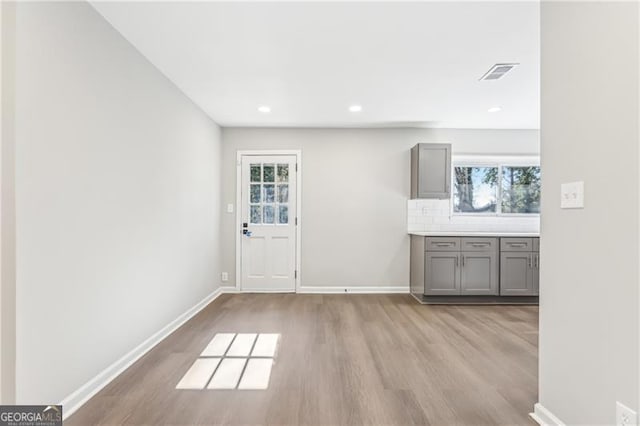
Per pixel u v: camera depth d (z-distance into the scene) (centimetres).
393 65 291
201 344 290
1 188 152
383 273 500
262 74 310
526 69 299
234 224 498
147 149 280
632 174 129
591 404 149
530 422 181
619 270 135
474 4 207
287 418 182
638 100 126
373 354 269
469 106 401
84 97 204
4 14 151
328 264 499
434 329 332
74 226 195
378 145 501
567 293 164
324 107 404
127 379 226
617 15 135
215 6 209
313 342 294
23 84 161
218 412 188
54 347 180
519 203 507
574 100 158
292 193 500
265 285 499
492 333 321
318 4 207
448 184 470
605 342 142
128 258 252
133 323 258
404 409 192
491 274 438
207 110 415
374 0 203
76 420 180
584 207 153
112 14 217
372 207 501
